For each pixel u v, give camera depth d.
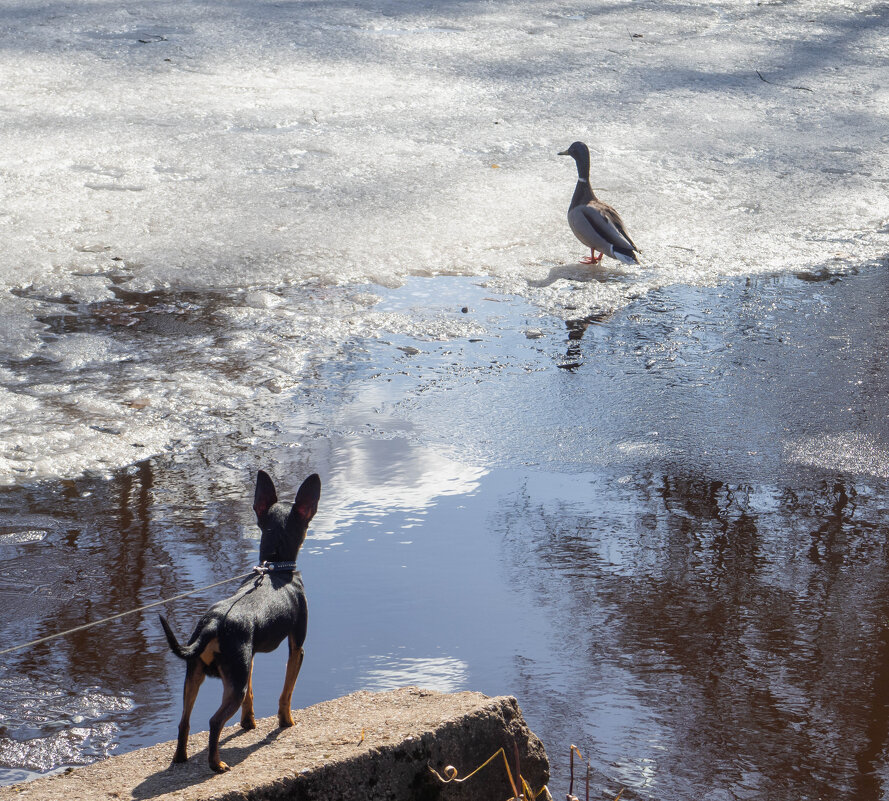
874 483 7.14
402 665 5.02
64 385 8.23
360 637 5.25
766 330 9.91
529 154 15.09
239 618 3.60
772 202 13.75
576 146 11.45
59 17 20.91
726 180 14.48
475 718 3.98
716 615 5.57
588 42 21.28
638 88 18.47
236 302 10.09
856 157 15.57
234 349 9.08
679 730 4.60
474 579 5.84
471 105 17.19
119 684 4.84
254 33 20.55
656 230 12.66
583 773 4.30
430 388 8.54
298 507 3.97
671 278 11.23
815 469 7.32
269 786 3.54
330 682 4.87
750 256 11.94
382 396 8.37
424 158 14.73
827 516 6.70
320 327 9.64
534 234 12.33
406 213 12.73
